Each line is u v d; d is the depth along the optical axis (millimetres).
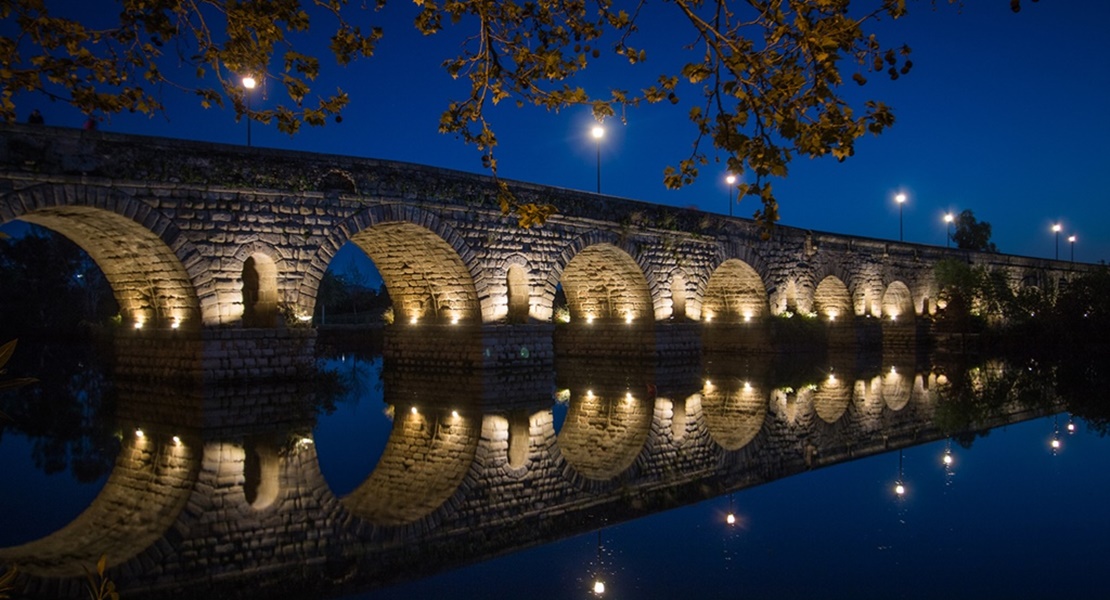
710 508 12062
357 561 9617
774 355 42312
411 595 8422
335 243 25641
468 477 14203
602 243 33500
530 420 20734
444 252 29281
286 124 8781
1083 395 26531
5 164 19641
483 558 9695
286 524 11188
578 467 15062
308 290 25188
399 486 13508
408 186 27328
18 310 47156
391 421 20359
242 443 17031
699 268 37938
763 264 41688
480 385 27766
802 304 44438
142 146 21906
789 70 6312
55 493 12812
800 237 44250
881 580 8797
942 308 53281
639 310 36625
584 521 11336
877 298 49844
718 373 33906
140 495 12695
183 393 23234
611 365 36125
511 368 30297
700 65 6602
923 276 53500
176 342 23828
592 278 37812
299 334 24906
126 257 24406
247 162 23859
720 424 20359
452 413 21844
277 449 16516
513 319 31516
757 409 23188
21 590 8523
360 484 13648
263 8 8172
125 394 23641
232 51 8289
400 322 32969
